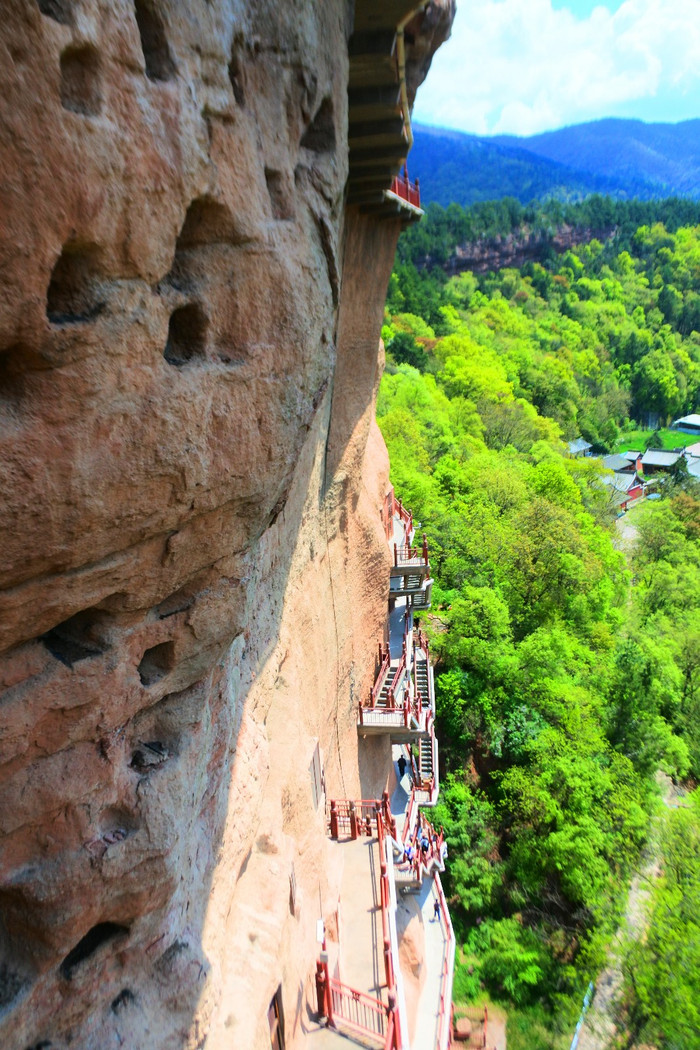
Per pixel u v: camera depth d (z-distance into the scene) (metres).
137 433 5.11
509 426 67.00
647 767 32.25
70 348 4.44
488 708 30.33
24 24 3.63
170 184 4.85
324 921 12.31
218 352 6.06
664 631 43.84
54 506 4.71
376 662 21.17
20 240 3.94
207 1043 7.77
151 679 6.84
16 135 3.75
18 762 5.61
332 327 8.05
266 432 6.62
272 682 11.93
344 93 8.43
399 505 29.06
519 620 38.09
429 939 17.47
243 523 6.86
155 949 7.29
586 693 31.27
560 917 25.06
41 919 6.01
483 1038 21.70
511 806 26.95
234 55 5.82
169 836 6.80
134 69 4.46
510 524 42.53
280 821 10.89
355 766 18.09
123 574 5.68
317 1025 10.71
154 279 5.00
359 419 17.36
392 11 9.73
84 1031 6.73
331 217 8.05
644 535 58.59
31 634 5.32
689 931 21.53
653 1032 21.38
